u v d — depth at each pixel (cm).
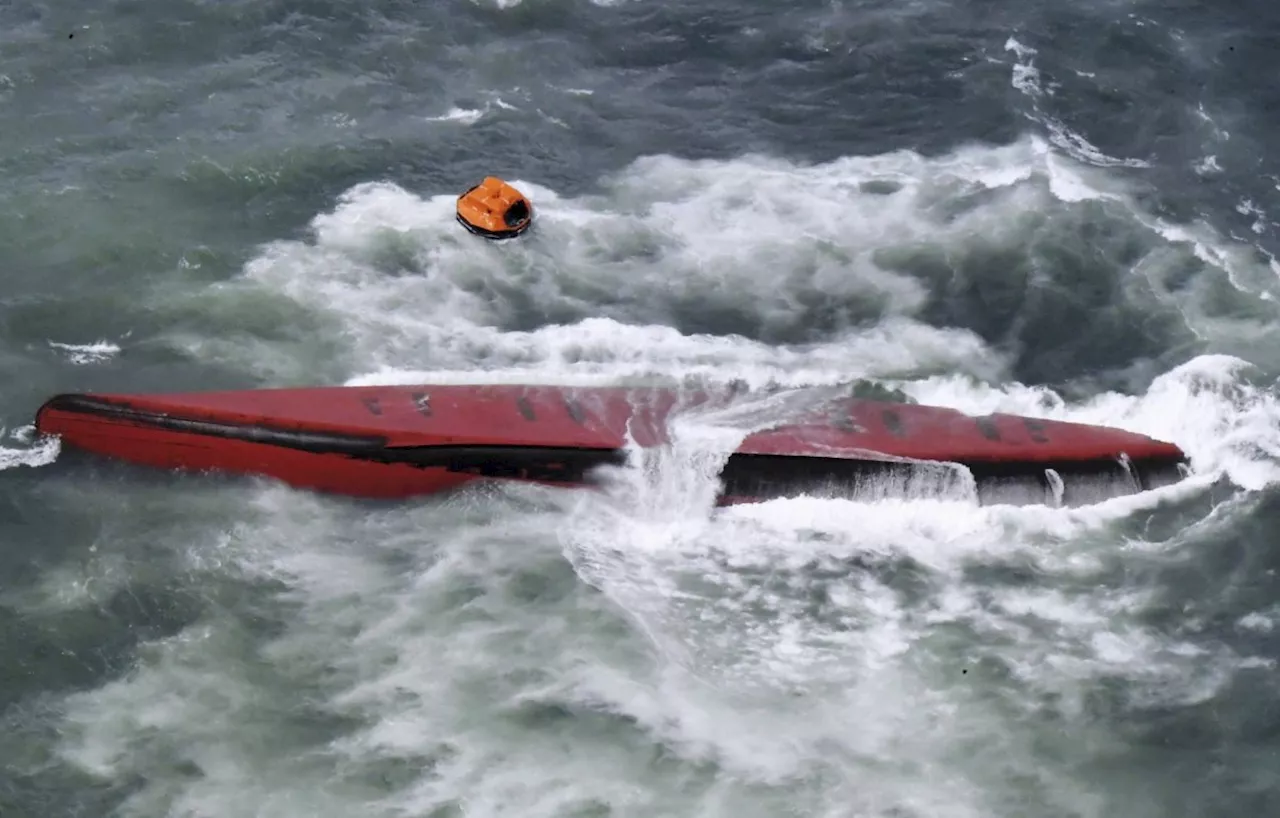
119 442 6069
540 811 4966
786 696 5362
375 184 7475
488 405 6259
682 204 7512
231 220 7212
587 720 5238
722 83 8212
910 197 7600
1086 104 8169
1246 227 7519
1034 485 6150
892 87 8219
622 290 7031
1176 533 6044
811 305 7012
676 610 5644
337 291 6900
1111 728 5322
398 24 8356
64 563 5675
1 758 5047
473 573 5731
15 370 6400
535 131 7856
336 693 5294
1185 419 6519
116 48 8081
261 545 5806
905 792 5084
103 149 7512
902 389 6594
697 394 6462
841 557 5891
